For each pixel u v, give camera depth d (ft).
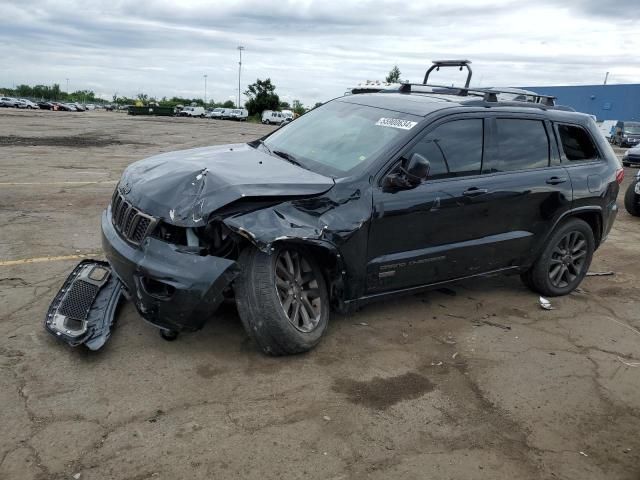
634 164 61.21
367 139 14.01
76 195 28.22
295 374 11.81
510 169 15.47
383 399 11.21
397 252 13.47
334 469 9.09
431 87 17.94
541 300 17.20
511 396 11.76
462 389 11.86
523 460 9.75
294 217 11.65
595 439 10.53
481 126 14.98
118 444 9.27
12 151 47.78
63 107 251.19
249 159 13.88
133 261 11.37
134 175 13.10
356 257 12.65
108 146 59.16
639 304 17.80
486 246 15.10
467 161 14.55
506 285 18.57
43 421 9.69
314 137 15.20
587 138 17.87
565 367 13.17
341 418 10.46
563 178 16.52
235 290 11.64
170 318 11.27
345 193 12.46
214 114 234.17
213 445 9.42
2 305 14.01
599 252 24.31
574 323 15.85
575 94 181.78
